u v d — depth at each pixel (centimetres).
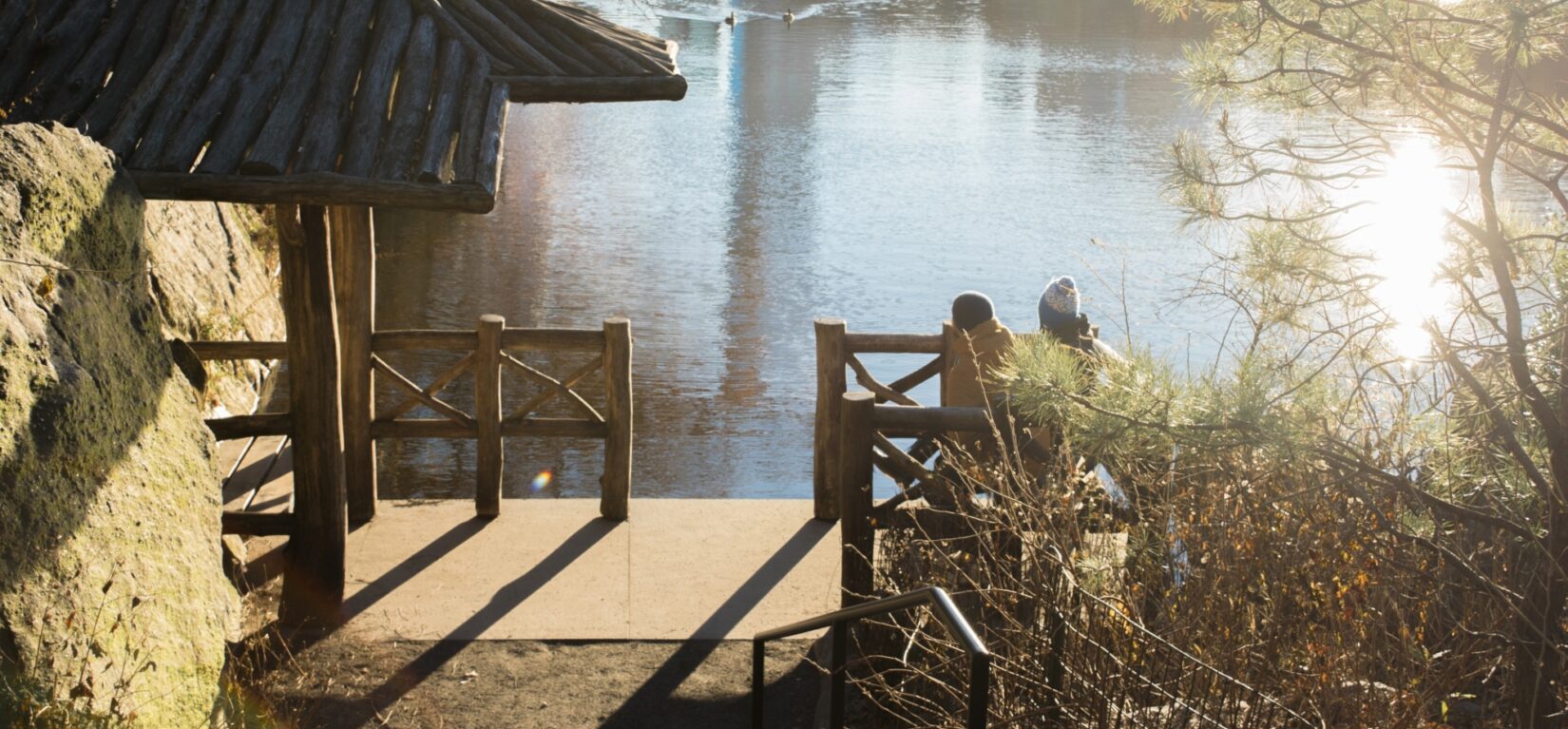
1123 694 436
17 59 650
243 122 618
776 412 1333
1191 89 482
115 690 426
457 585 725
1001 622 522
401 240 2036
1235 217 468
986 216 2339
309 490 672
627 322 811
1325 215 451
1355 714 409
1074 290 685
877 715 568
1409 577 461
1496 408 429
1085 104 3769
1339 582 434
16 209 489
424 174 596
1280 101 475
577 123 3362
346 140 629
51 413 466
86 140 554
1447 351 432
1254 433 424
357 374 801
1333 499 448
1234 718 421
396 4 716
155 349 565
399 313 1611
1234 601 439
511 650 655
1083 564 449
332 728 580
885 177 2717
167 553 511
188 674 496
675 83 705
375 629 671
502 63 699
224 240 1515
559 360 1477
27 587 424
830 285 1862
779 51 4850
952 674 509
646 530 808
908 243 2136
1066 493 479
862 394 615
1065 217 2331
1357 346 449
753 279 1878
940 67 4525
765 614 699
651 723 596
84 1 690
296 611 677
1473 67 456
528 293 1745
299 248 642
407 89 656
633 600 712
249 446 926
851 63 4606
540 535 796
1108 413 429
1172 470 472
